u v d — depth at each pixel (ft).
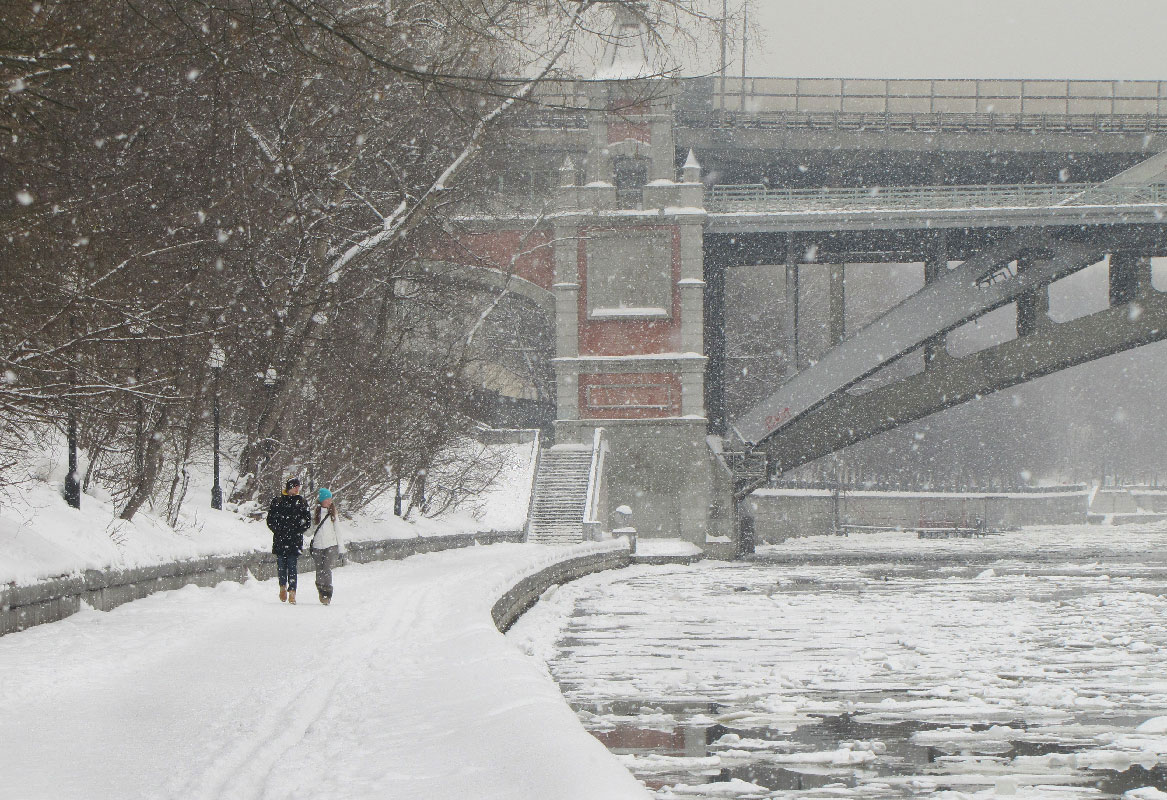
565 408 459.73
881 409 458.09
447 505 354.13
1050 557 481.05
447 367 315.78
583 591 298.76
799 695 138.51
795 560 460.55
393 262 252.21
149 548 157.69
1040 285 444.14
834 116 499.51
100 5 119.75
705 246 504.84
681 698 136.67
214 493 211.61
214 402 200.85
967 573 377.71
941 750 106.01
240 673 92.79
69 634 115.55
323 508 155.53
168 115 159.02
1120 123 504.02
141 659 100.32
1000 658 169.99
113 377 146.00
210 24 129.59
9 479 141.18
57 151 128.16
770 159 507.71
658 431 458.50
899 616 233.55
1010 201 447.01
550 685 78.69
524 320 566.36
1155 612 238.89
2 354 116.06
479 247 462.60
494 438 463.42
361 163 247.91
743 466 464.65
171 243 153.28
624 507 436.76
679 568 403.75
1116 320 440.45
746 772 96.73
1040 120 502.79
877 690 141.69
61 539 136.56
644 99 164.04
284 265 218.79
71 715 75.51
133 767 60.70
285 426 235.20
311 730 69.10
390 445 274.57
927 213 439.63
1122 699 133.80
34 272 122.11
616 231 458.09
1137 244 438.81
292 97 200.44
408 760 58.70
